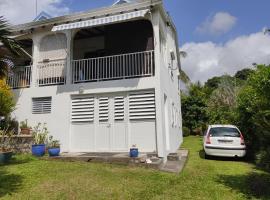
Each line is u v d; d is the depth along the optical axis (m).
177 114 22.31
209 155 13.91
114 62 14.95
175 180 9.10
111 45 15.19
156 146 12.47
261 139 11.74
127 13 12.89
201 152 16.88
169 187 8.28
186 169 11.12
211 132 14.09
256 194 7.70
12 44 13.19
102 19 12.80
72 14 14.47
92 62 15.11
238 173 10.36
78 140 14.03
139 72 14.27
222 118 21.62
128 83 13.25
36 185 8.30
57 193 7.58
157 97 12.61
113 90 13.49
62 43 15.55
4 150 12.08
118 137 13.30
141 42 14.71
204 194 7.68
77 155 12.33
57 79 15.30
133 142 12.95
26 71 16.02
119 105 13.50
